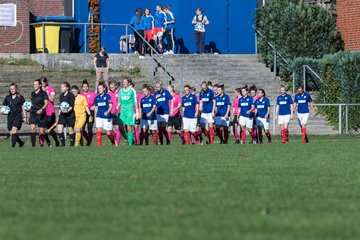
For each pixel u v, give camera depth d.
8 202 21.81
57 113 64.00
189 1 81.56
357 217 18.77
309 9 77.12
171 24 78.75
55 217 19.14
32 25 76.56
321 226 17.44
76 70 73.12
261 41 77.44
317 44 76.88
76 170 30.77
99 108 53.97
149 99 55.97
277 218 18.52
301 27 76.50
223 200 21.73
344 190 23.94
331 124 69.38
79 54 74.19
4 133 62.56
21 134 62.84
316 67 73.94
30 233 16.88
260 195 22.81
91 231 17.06
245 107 57.91
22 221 18.62
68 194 23.34
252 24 81.62
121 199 22.16
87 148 47.31
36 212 19.97
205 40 82.00
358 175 28.44
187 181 26.48
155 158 36.88
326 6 84.31
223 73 75.62
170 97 56.78
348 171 29.97
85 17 79.44
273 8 77.50
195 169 30.91
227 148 45.91
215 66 75.94
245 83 75.00
